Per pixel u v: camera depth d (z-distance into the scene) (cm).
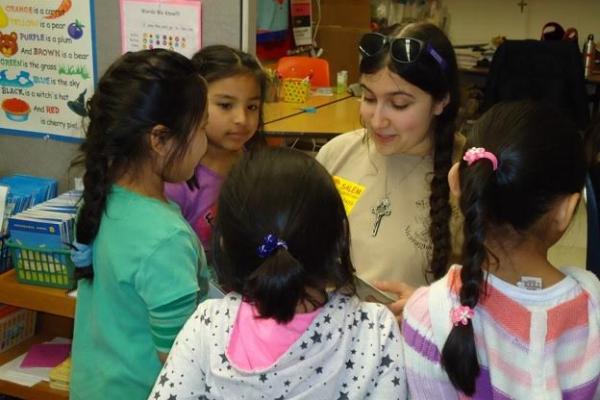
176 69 126
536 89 452
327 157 160
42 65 211
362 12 467
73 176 219
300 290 92
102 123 126
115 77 126
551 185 91
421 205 143
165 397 100
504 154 91
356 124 306
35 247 192
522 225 93
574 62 443
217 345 99
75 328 139
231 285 100
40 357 224
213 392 99
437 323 97
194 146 129
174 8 187
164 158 127
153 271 121
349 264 101
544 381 90
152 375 128
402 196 145
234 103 167
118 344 127
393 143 139
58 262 192
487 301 95
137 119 122
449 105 139
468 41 587
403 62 129
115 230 125
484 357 94
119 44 198
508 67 456
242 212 95
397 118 135
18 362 221
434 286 102
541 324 92
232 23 183
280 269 90
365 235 146
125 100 123
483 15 579
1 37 213
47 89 212
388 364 99
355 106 356
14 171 227
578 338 93
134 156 126
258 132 178
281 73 404
